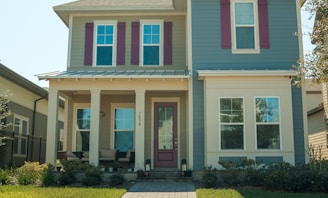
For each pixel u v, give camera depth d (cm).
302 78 1034
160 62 1559
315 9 954
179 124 1519
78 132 1584
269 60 1384
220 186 1163
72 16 1591
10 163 1566
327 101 1705
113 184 1181
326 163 1181
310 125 2048
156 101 1538
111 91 1439
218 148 1297
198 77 1355
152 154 1500
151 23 1588
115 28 1583
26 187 1085
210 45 1398
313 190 1030
